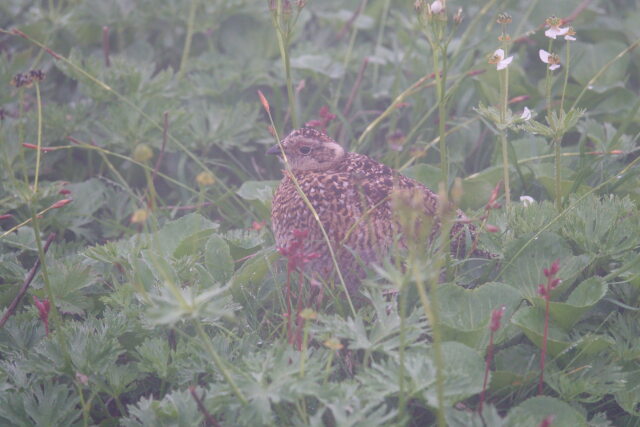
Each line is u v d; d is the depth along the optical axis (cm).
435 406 589
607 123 1082
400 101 1102
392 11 1395
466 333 712
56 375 708
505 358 717
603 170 990
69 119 1127
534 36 1305
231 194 1061
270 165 1181
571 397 679
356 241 809
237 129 1165
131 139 1114
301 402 669
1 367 715
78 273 819
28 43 1331
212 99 1244
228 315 584
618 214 830
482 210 892
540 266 800
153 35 1388
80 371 699
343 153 945
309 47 1309
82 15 1330
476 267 825
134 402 752
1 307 839
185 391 677
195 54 1368
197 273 827
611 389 674
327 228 823
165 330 759
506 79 819
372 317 770
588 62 1250
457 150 1141
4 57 1216
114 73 1162
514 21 1342
